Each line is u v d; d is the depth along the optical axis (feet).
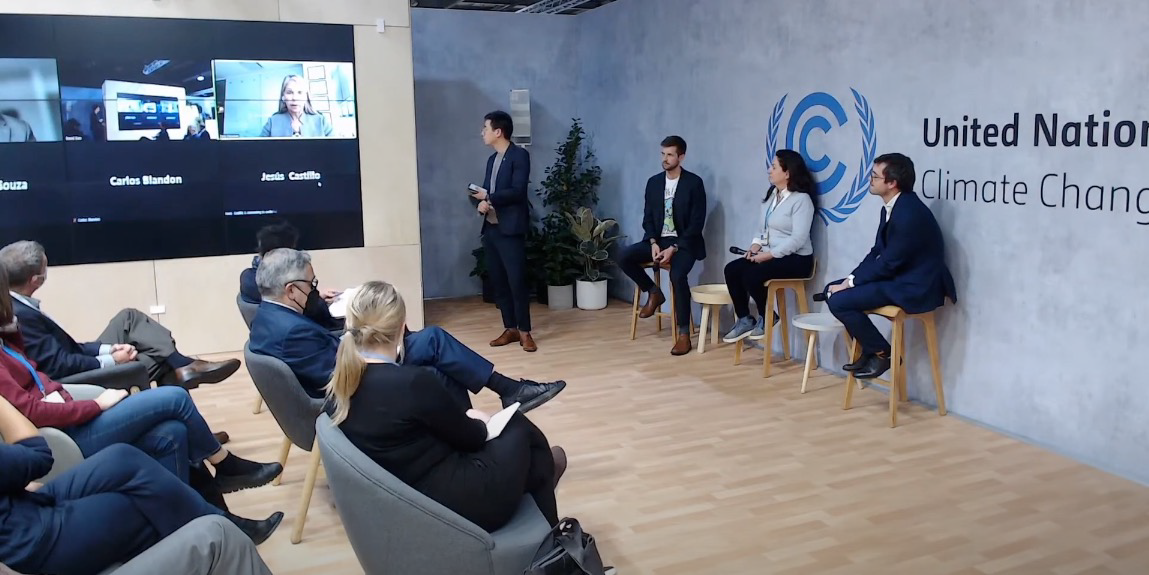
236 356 19.72
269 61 19.47
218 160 19.36
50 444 8.47
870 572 9.25
